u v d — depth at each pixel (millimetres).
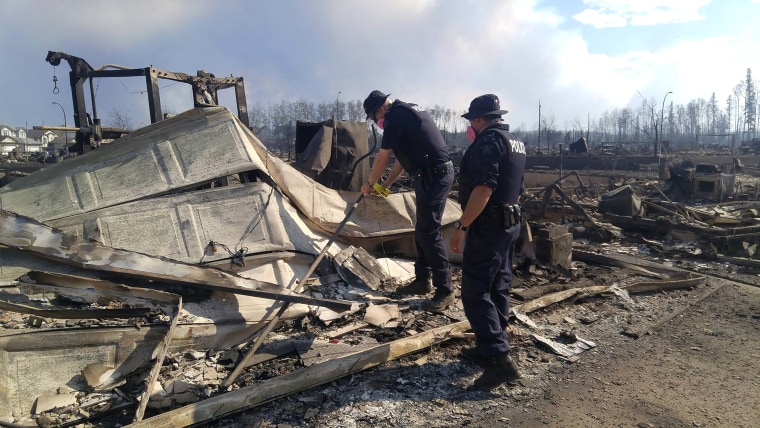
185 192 4418
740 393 3105
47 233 3434
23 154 33500
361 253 5066
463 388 3137
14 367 2809
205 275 3592
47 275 3299
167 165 4547
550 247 5617
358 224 5383
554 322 4258
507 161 3020
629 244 7738
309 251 4578
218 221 4289
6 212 3381
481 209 2967
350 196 5531
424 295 4707
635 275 5777
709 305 4805
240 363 3178
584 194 13164
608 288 5023
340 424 2713
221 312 3693
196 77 9125
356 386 3127
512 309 4305
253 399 2805
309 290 4336
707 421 2789
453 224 5852
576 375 3348
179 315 3357
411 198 5824
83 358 3016
